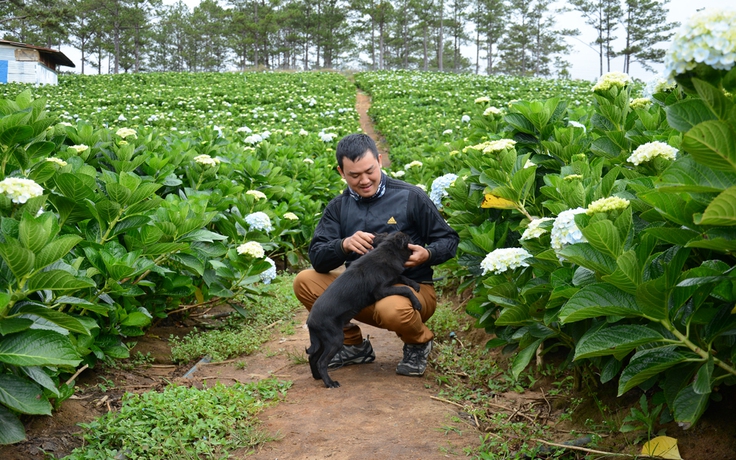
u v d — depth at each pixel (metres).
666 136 3.34
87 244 3.57
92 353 3.73
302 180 9.70
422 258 3.64
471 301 3.70
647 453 2.41
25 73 37.84
